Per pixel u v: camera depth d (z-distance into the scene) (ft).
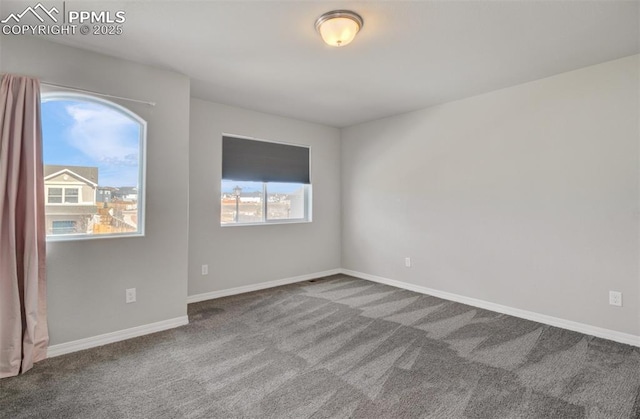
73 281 7.95
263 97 11.93
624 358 7.63
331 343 8.48
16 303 6.92
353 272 16.39
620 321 8.59
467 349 8.13
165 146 9.41
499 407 5.83
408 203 13.84
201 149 12.22
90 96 8.23
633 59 8.37
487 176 11.27
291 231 15.03
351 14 6.50
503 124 10.85
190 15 6.65
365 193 15.72
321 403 5.94
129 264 8.80
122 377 6.79
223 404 5.90
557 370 7.10
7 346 6.83
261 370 7.10
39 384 6.50
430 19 6.79
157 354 7.82
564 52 8.25
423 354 7.86
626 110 8.48
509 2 6.20
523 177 10.39
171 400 6.02
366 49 8.14
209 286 12.44
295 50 8.22
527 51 8.21
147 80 9.09
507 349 8.13
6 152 6.89
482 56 8.50
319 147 16.10
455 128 12.19
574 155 9.34
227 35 7.47
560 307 9.63
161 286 9.35
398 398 6.09
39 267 7.36
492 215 11.14
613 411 5.72
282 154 14.83
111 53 8.34
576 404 5.91
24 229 7.11
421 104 12.71
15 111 7.03
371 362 7.47
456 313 10.81
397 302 12.01
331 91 11.21
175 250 9.62
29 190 7.11
